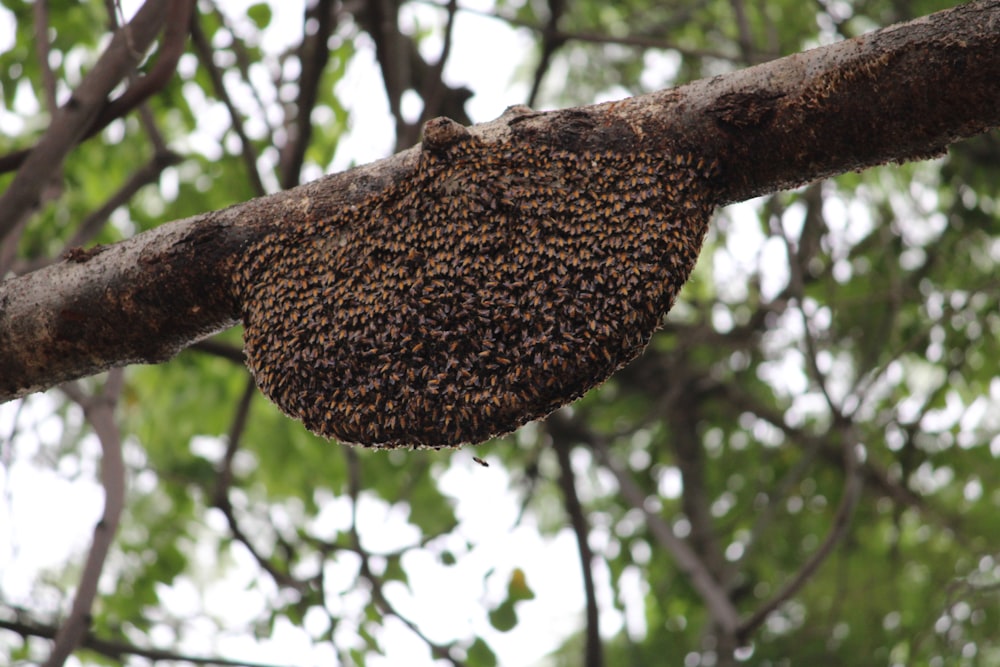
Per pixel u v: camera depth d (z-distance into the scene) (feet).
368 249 15.51
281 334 15.60
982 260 44.47
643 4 47.06
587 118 15.49
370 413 15.05
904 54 14.19
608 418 48.75
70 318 17.04
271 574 32.63
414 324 15.02
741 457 48.14
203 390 45.68
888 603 43.68
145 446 44.83
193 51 35.78
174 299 16.62
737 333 44.80
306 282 15.70
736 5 35.78
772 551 46.34
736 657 34.24
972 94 13.93
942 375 45.27
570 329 14.58
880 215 42.42
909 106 14.32
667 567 46.21
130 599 38.60
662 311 14.76
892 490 42.63
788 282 41.04
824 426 45.91
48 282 17.21
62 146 21.52
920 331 38.37
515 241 15.02
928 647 40.96
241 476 47.39
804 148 14.99
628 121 15.43
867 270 44.45
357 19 38.68
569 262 14.82
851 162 15.06
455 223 15.19
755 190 15.55
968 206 43.62
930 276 43.88
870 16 41.50
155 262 16.55
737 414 48.29
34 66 35.78
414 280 15.15
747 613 45.24
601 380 14.75
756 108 14.98
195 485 38.93
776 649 44.09
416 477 41.63
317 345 15.35
